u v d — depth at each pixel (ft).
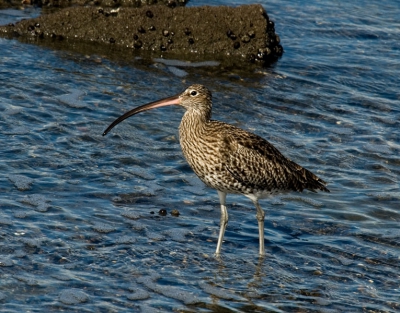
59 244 40.93
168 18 73.41
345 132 59.26
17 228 41.96
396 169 53.93
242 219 46.42
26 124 54.80
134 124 56.95
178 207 46.65
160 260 40.73
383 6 89.71
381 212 47.93
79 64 67.62
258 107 62.80
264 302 37.83
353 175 52.70
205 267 40.70
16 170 48.47
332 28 82.23
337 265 41.93
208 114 43.86
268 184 43.68
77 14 73.41
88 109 58.54
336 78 69.97
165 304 36.73
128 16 73.31
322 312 37.29
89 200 46.03
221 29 72.90
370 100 65.77
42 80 62.90
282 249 43.29
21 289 36.60
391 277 41.04
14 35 72.43
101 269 39.19
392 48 78.48
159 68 69.05
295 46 76.95
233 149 42.83
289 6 87.45
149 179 49.49
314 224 46.14
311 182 46.03
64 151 51.62
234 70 70.08
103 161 51.03
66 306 35.60
